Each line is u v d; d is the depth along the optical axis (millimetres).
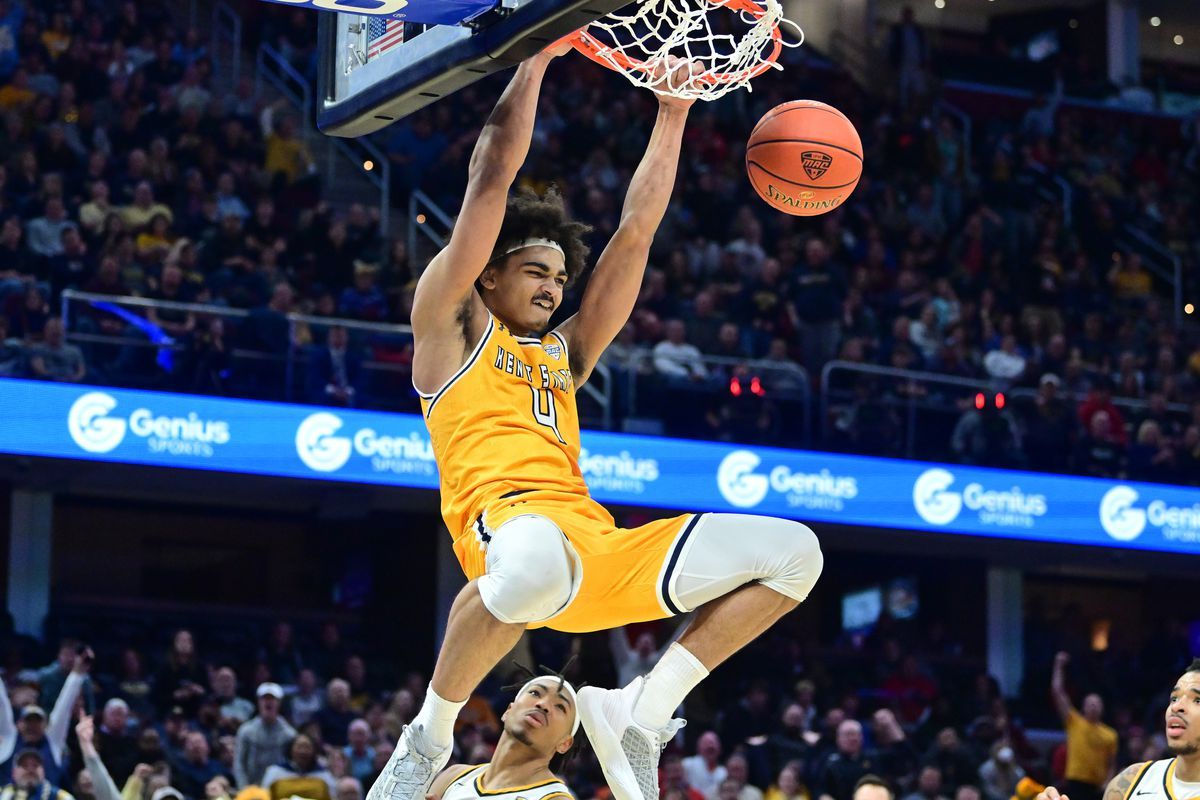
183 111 13820
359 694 11273
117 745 9250
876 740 10797
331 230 13102
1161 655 14312
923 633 14820
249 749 9219
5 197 12281
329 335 11578
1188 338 16031
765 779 10523
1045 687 13664
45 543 12516
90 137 13305
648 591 3264
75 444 10719
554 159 15266
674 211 14625
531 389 3443
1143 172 18672
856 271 15039
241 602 13969
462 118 15625
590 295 3721
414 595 13750
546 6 3193
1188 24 21781
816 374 13375
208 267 12461
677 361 12391
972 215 16469
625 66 3652
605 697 3336
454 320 3363
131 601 12938
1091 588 15961
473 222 3299
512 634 3164
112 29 14531
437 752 3223
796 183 3793
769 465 12406
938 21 21906
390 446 11562
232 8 16422
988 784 10750
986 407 13109
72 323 10922
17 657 10703
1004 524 12992
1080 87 20219
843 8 19969
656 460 12086
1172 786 4793
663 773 9883
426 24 3547
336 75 3975
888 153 16812
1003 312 15422
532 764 4746
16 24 13836
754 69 3807
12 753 8250
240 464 11125
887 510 12664
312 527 14172
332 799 8898
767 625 3289
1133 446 13578
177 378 11078
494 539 3182
